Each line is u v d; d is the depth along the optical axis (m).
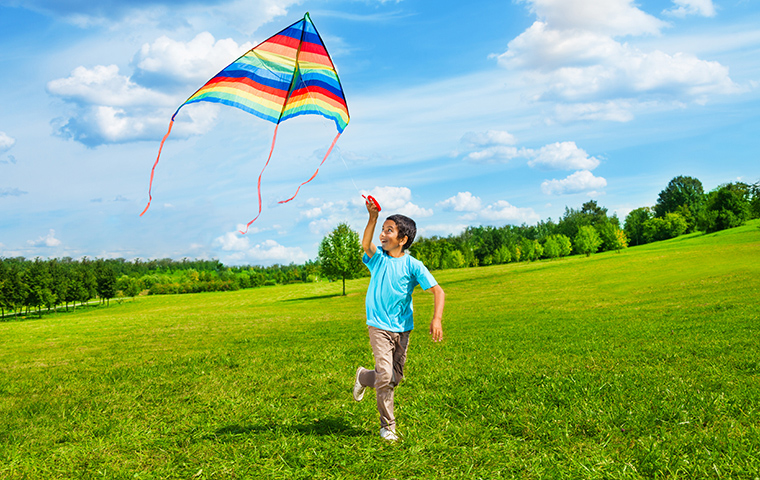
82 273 92.38
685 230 114.75
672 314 16.89
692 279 33.31
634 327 13.64
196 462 3.84
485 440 4.15
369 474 3.51
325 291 70.94
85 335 20.50
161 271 174.62
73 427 5.23
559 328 15.07
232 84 4.04
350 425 4.84
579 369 7.30
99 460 4.02
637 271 47.19
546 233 147.25
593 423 4.46
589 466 3.50
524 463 3.60
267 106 4.10
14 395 7.50
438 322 4.16
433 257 111.50
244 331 19.58
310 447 4.09
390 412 4.31
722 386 5.64
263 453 3.97
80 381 8.47
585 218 136.88
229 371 8.77
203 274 134.75
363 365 8.88
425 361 8.76
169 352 13.10
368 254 4.51
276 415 5.28
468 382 6.71
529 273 60.38
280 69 4.14
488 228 148.62
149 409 5.86
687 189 135.25
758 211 58.44
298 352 11.30
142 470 3.78
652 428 4.31
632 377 6.40
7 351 15.83
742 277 29.59
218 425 4.96
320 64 4.17
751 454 3.55
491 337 13.32
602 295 31.52
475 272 72.00
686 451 3.73
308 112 4.25
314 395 6.33
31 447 4.48
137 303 86.50
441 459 3.71
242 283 127.50
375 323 4.30
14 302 74.12
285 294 74.56
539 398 5.53
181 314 35.75
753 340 9.18
